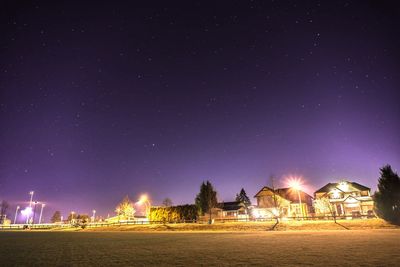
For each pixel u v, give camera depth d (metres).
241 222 48.00
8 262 12.92
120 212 90.62
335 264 10.47
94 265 11.63
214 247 17.72
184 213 60.84
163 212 62.94
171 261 12.22
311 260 11.50
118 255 14.83
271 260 11.75
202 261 11.99
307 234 27.77
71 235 39.47
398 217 37.22
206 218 57.31
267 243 19.31
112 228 56.88
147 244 21.31
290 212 69.12
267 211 70.31
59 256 14.88
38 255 15.47
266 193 72.88
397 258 11.62
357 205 62.16
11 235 40.72
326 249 15.01
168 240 25.00
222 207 70.38
